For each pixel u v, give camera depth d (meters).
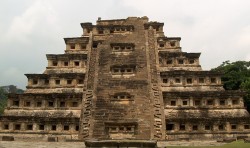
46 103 46.75
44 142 34.31
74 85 49.66
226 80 75.94
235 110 45.84
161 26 63.66
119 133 38.25
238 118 44.09
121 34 60.59
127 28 62.38
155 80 47.53
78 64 53.84
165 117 44.03
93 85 45.97
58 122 44.09
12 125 44.47
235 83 74.19
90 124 38.81
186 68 53.50
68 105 46.41
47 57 54.25
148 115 40.12
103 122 39.00
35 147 27.88
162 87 49.56
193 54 54.38
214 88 49.38
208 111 45.75
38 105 46.97
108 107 41.25
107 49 53.69
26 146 28.53
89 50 54.09
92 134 37.66
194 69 53.38
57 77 50.38
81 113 42.19
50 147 28.20
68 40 58.53
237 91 46.47
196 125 44.06
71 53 56.34
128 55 52.00
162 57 54.53
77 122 43.69
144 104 41.72
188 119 43.94
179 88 49.44
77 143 33.12
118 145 23.47
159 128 39.47
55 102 46.62
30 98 47.03
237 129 44.00
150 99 42.53
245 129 43.97
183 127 44.00
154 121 39.72
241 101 46.34
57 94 46.66
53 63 54.19
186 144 32.66
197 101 46.69
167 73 50.25
